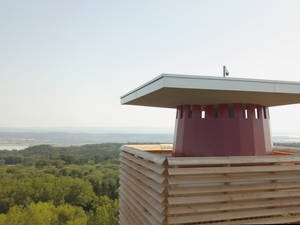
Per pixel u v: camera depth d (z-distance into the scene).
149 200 7.03
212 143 8.34
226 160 6.46
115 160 87.00
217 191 6.35
